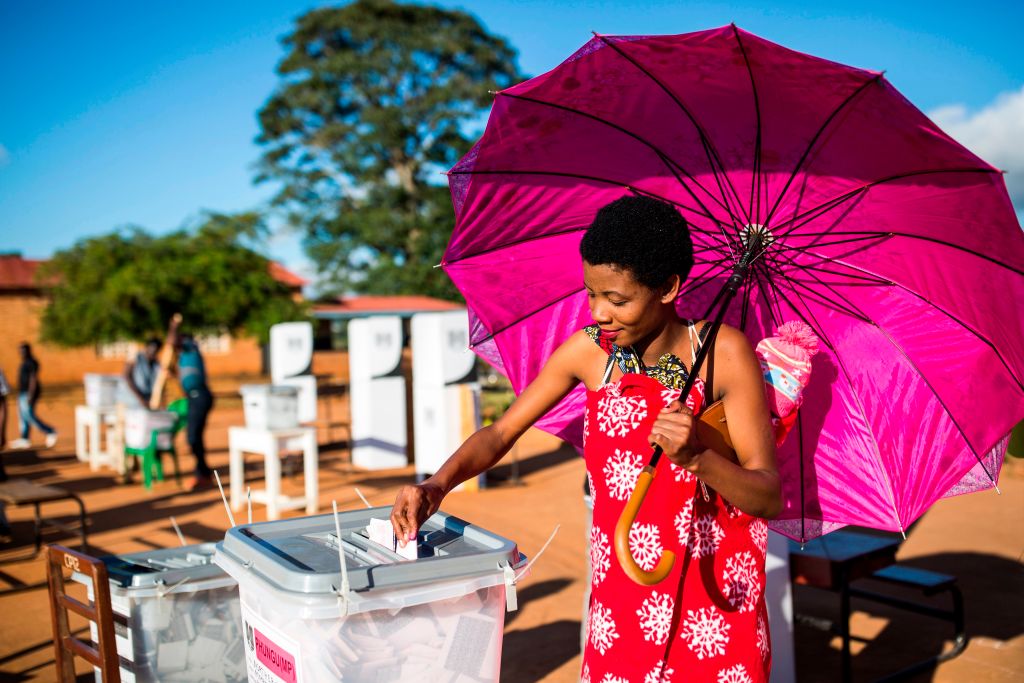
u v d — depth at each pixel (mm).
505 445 2236
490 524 8078
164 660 3197
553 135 2477
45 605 5957
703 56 2127
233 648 3328
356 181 56562
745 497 1751
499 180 2512
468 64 56875
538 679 4543
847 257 2404
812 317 2568
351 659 2072
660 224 1811
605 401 1984
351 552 2408
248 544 2383
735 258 2537
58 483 11234
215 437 16453
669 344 1965
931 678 4480
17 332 35656
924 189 2125
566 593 6000
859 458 2555
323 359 41000
